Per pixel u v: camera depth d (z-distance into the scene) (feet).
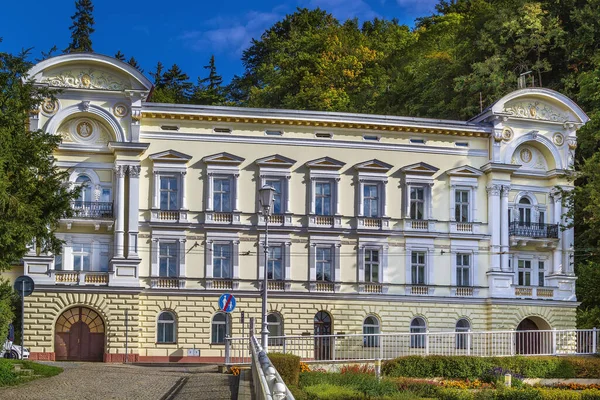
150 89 221.05
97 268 219.20
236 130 227.81
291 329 224.94
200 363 215.31
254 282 225.15
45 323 211.20
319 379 131.34
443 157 238.48
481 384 144.36
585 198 210.59
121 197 217.97
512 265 243.19
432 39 409.69
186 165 224.53
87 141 220.02
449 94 323.78
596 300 230.27
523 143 244.22
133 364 206.39
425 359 157.07
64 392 105.60
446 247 236.43
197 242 223.71
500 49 311.47
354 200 232.32
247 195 226.99
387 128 234.79
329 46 436.35
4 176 126.41
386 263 232.53
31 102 149.69
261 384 66.44
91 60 216.95
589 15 296.71
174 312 220.43
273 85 428.56
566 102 244.22
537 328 240.94
